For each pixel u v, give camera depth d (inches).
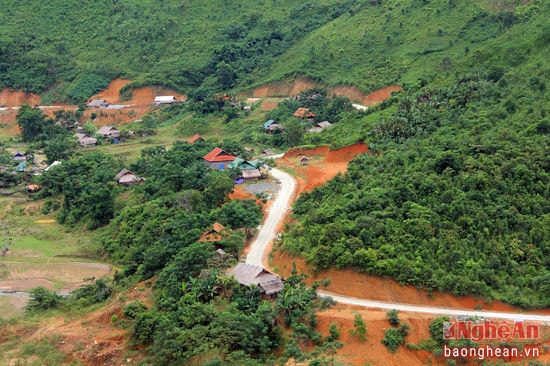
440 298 2792.8
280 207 4065.0
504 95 4315.9
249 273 2999.5
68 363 2878.9
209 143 5757.9
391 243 3006.9
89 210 4697.3
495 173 3366.1
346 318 2687.0
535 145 3577.8
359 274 2913.4
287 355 2603.3
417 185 3393.2
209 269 3139.8
